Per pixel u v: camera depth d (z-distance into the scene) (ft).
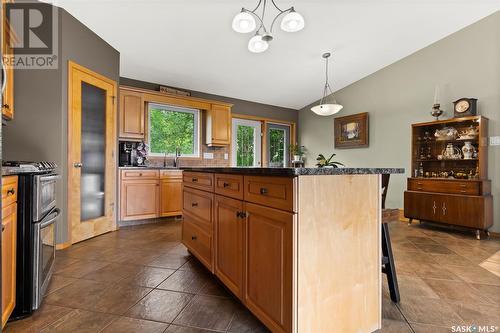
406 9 10.25
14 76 8.22
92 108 10.07
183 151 15.47
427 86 13.08
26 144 8.36
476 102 11.39
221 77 14.58
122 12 9.11
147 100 13.23
